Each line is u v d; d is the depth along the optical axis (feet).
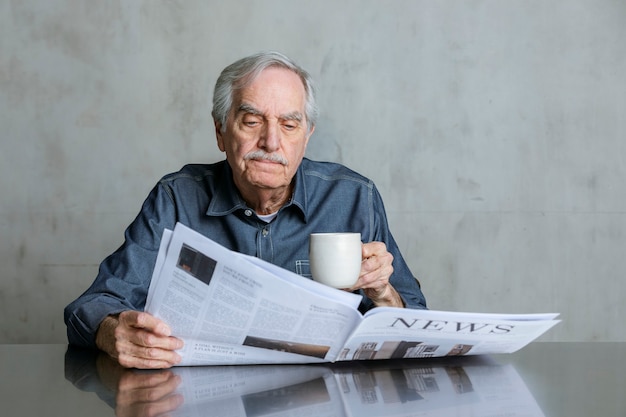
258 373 3.75
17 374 3.84
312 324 3.73
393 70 9.74
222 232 5.90
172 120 9.76
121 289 5.11
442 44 9.74
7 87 9.78
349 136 9.78
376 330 3.75
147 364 3.86
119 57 9.75
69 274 9.84
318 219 5.98
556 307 9.82
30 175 9.80
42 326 9.86
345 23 9.74
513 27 9.71
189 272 3.67
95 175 9.77
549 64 9.73
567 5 9.71
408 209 9.81
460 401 3.12
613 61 9.73
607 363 3.97
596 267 9.80
